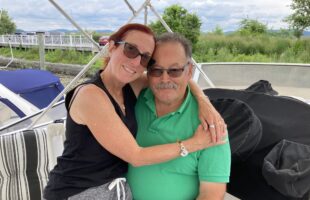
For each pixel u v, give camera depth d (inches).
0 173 93.9
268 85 110.7
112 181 65.4
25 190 95.3
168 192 66.8
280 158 66.1
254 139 67.9
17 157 94.3
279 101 84.0
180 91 64.9
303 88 186.5
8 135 95.6
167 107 67.4
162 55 63.4
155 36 64.8
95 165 63.1
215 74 199.3
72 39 916.6
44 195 68.5
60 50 874.1
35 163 96.0
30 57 935.7
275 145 70.2
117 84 65.1
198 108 65.1
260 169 69.2
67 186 64.4
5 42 1149.1
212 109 63.7
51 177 67.6
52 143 96.8
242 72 201.5
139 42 61.6
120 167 66.9
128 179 70.4
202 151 62.6
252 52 687.7
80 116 60.2
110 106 60.0
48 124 104.0
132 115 68.0
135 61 62.0
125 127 60.2
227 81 199.2
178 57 63.1
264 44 693.9
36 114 120.3
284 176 57.9
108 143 59.2
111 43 63.5
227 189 75.4
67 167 64.3
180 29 681.0
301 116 78.0
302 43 641.0
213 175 62.0
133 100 70.1
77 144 62.3
